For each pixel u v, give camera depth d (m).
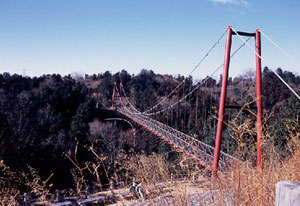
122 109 36.03
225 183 1.70
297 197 0.88
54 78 40.19
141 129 25.00
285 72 37.88
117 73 56.91
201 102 24.27
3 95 27.03
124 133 26.16
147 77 51.97
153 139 20.12
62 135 20.16
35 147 14.38
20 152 13.17
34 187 2.11
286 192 0.92
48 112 27.52
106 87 53.06
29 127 19.83
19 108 23.61
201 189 1.81
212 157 6.90
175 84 44.44
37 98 32.03
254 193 1.52
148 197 1.79
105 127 29.12
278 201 0.96
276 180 1.73
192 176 1.94
